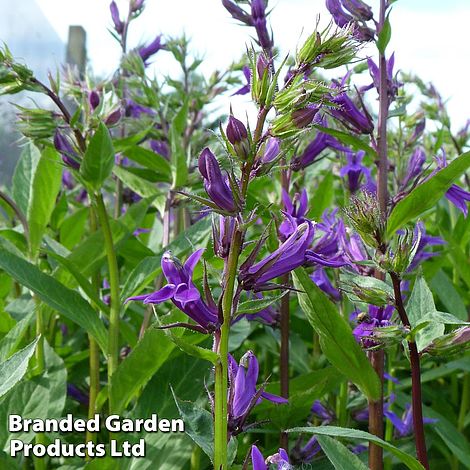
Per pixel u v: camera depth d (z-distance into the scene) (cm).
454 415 41
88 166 32
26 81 33
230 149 19
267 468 20
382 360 29
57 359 33
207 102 50
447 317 21
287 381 33
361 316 25
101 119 35
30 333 40
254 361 21
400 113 31
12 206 37
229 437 21
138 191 43
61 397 31
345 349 25
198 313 20
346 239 29
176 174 41
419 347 24
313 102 20
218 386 20
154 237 54
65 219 46
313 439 31
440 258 39
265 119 20
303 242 20
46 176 36
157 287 37
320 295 25
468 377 41
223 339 20
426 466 23
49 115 33
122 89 47
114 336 32
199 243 34
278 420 31
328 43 21
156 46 51
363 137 39
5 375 24
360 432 20
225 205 19
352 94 35
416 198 26
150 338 28
